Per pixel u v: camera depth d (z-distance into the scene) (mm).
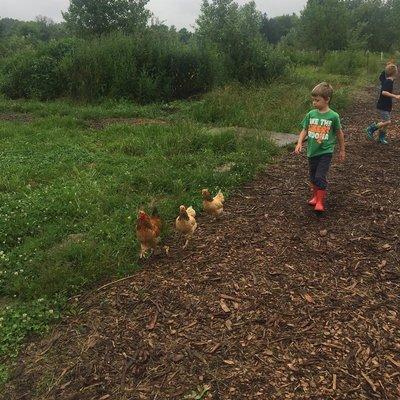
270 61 10469
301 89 9141
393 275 2758
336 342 2182
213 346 2166
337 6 16641
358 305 2461
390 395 1884
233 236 3254
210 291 2594
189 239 3195
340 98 9133
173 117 7676
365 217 3551
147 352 2141
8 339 2266
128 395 1905
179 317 2383
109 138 6172
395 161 5105
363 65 16281
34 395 1934
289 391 1897
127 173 4484
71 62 9922
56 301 2529
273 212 3672
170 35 11109
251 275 2742
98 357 2127
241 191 4191
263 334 2240
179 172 4480
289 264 2865
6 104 9359
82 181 4336
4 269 2939
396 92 11664
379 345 2162
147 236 2838
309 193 4074
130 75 9602
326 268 2828
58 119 7438
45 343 2250
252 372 2002
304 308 2436
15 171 4715
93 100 9562
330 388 1911
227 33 10688
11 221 3535
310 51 17469
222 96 8000
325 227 3385
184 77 9922
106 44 10289
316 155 3574
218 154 5270
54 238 3301
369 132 6035
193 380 1969
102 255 2947
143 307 2480
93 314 2445
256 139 5551
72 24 16297
